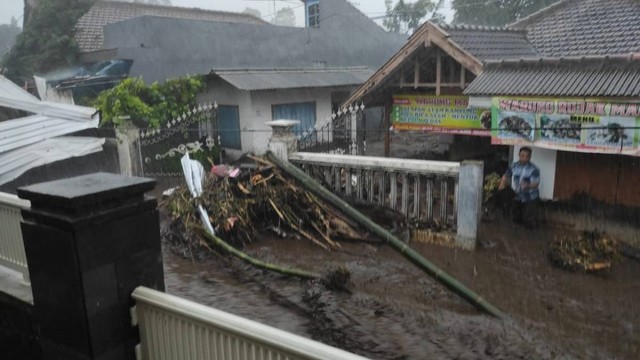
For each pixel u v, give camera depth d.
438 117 10.45
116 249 2.86
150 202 3.05
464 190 7.27
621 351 4.61
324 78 16.31
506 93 8.03
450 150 12.21
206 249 7.43
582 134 7.36
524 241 7.79
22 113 13.77
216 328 2.52
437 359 4.44
